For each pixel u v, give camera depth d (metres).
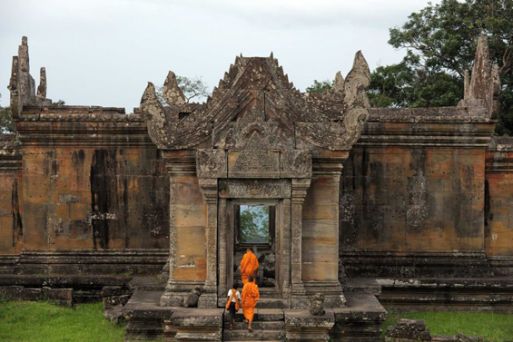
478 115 25.73
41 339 20.41
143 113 20.52
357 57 21.09
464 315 24.19
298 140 20.33
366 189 26.09
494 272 26.08
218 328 19.12
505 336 21.02
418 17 43.72
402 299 24.94
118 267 26.56
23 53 26.55
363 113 20.31
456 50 42.28
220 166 20.12
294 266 20.34
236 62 20.81
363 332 19.88
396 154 26.02
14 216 27.19
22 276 25.84
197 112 20.67
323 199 20.77
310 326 18.84
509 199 26.39
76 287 25.94
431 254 26.00
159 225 26.77
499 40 42.09
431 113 25.98
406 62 44.06
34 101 27.44
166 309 20.03
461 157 25.92
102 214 26.67
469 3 43.38
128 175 26.67
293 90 20.67
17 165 26.98
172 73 21.88
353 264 26.00
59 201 26.58
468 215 25.95
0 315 22.97
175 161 20.75
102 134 26.36
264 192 20.31
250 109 20.34
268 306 20.25
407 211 26.03
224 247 20.44
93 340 20.28
